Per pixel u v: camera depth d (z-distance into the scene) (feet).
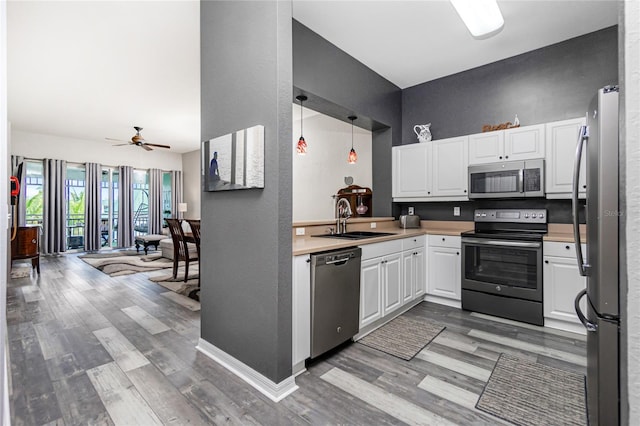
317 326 6.85
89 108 17.39
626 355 1.61
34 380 6.30
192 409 5.42
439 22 9.22
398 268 9.78
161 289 13.21
